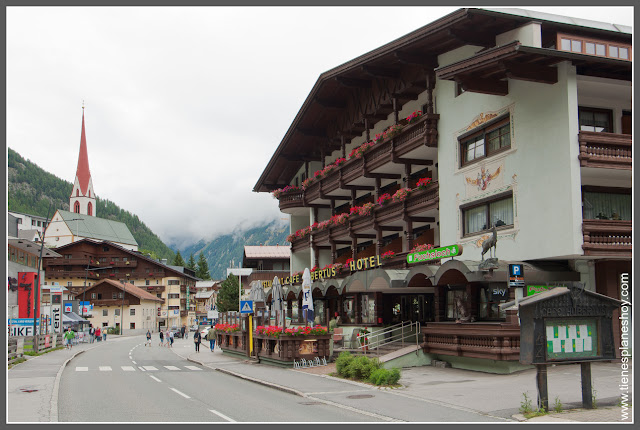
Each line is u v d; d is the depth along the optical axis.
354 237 38.56
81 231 139.75
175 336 89.62
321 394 17.31
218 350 47.72
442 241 27.70
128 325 105.06
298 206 46.84
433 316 30.28
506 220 23.72
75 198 175.12
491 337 20.30
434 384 18.28
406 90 31.53
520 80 22.55
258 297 32.66
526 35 22.66
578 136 20.48
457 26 24.31
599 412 12.16
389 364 23.08
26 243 52.62
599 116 22.39
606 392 14.67
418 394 16.39
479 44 24.91
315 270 41.66
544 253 21.31
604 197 22.28
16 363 30.58
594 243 20.36
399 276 26.58
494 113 24.36
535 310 12.28
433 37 26.61
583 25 24.28
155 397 17.64
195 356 38.97
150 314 113.06
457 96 27.08
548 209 21.25
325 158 46.91
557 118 20.98
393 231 37.03
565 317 12.45
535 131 22.02
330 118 42.72
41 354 39.78
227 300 82.94
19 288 51.50
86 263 111.00
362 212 36.03
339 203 45.62
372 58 30.73
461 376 19.92
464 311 24.78
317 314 42.19
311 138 45.25
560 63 20.86
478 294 23.92
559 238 20.69
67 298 82.69
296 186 48.44
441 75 23.00
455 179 26.95
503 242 23.47
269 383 20.69
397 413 13.55
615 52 22.91
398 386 18.12
